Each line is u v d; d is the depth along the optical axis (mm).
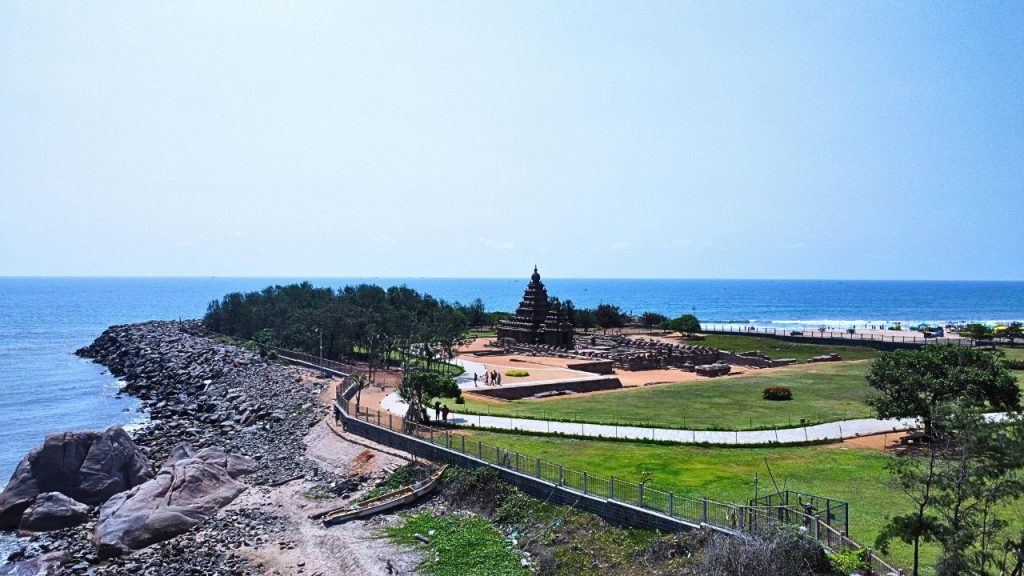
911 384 46344
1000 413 51250
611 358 110625
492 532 40906
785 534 28875
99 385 117188
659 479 42781
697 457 47969
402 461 53031
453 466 49375
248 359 113750
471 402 72250
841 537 30922
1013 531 30859
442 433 53406
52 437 53750
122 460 55188
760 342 141625
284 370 101000
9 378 123625
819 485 41219
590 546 36688
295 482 53906
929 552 31344
